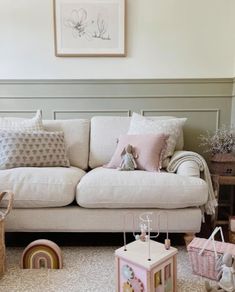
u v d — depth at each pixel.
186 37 2.46
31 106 2.58
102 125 2.31
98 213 1.65
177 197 1.58
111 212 1.64
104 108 2.57
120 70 2.52
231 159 2.02
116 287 1.25
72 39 2.48
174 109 2.55
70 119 2.48
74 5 2.44
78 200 1.63
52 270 1.49
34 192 1.61
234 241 1.74
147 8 2.44
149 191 1.58
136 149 1.93
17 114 2.58
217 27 2.44
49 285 1.35
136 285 1.17
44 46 2.50
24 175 1.64
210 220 2.16
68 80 2.53
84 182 1.64
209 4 2.42
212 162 2.11
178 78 2.50
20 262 1.55
